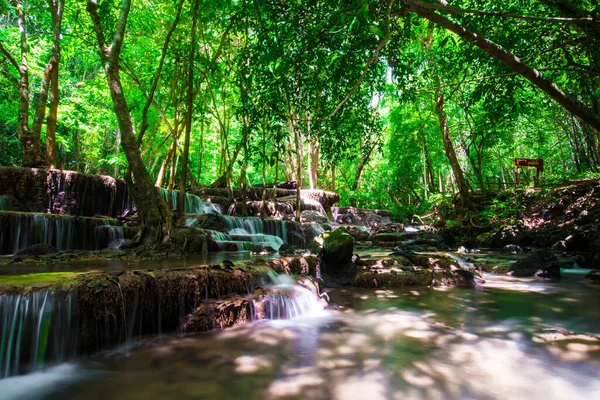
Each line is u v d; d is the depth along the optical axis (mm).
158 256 7293
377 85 6230
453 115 21094
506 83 7520
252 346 3814
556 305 5641
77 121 18469
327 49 4543
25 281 3754
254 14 5328
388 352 3623
